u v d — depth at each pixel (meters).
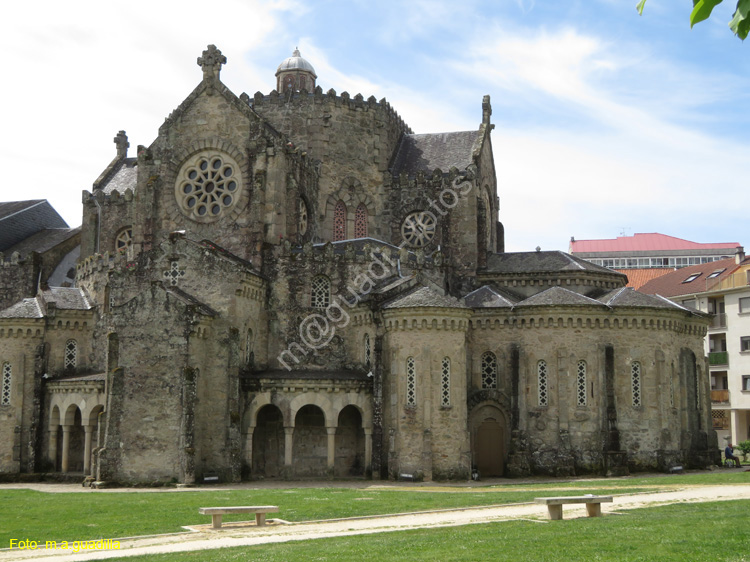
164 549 27.28
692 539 24.97
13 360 65.31
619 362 62.50
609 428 60.53
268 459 60.66
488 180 84.25
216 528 32.03
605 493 43.06
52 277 85.12
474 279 73.81
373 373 59.53
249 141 67.12
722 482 48.78
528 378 62.66
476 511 36.00
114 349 56.12
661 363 62.69
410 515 35.16
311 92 79.75
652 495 41.22
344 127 76.31
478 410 64.19
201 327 56.94
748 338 92.38
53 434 63.91
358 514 35.66
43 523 34.56
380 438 58.22
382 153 77.69
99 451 54.47
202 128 68.31
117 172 90.31
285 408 58.62
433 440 56.62
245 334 61.56
